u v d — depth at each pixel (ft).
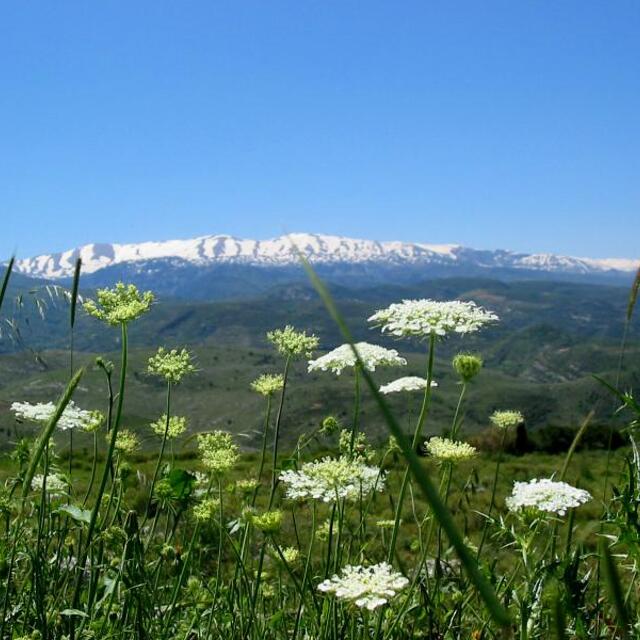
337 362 20.08
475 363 18.42
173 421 23.21
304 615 16.79
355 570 13.87
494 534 16.55
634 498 12.69
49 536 17.46
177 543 20.45
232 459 19.92
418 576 15.33
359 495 16.93
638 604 13.48
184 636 16.88
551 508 14.96
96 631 15.11
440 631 15.97
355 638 15.07
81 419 18.13
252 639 16.38
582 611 12.66
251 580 19.16
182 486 19.31
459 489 19.52
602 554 5.27
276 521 16.35
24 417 17.63
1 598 15.34
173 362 20.84
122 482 19.77
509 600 14.06
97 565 16.01
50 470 17.99
